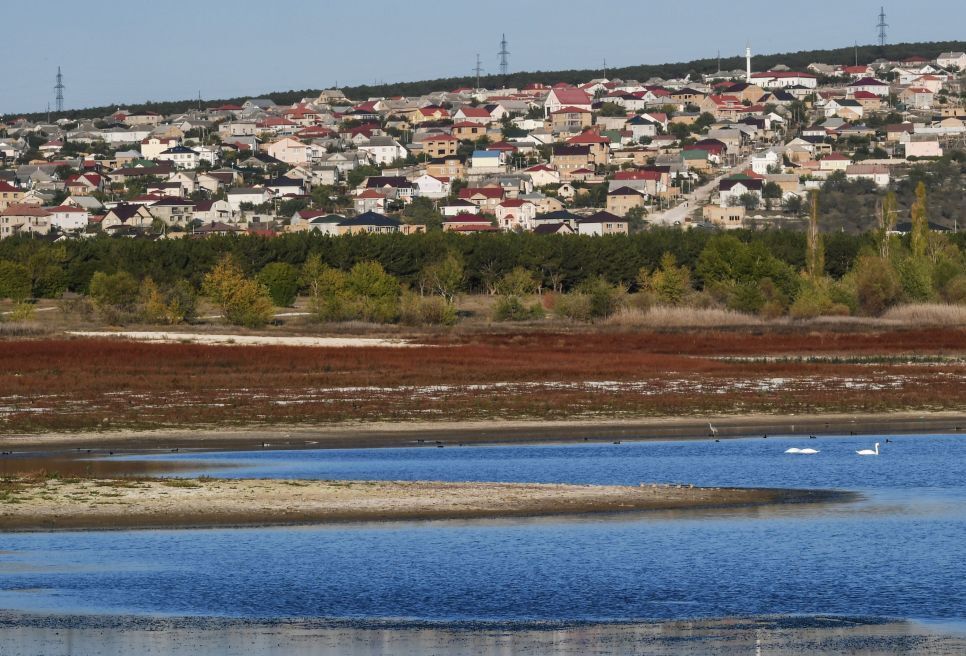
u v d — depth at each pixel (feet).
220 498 354.13
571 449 488.02
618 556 296.71
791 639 238.48
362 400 615.57
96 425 547.08
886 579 277.44
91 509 340.18
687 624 247.29
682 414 583.58
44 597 264.11
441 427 548.31
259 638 239.09
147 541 309.83
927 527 327.67
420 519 334.24
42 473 392.47
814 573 282.36
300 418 566.36
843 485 392.27
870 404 607.78
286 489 366.84
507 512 342.03
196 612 255.09
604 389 653.71
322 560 292.81
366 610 255.91
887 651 231.50
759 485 392.47
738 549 303.89
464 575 280.72
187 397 622.95
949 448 485.15
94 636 239.91
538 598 263.90
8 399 616.80
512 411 586.04
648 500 360.07
